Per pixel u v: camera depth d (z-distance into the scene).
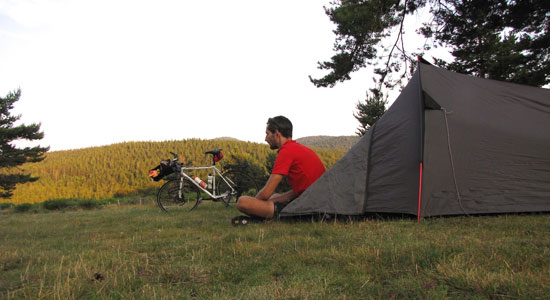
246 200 3.98
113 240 3.61
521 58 12.66
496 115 4.49
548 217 3.74
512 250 2.26
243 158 17.78
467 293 1.63
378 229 3.30
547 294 1.51
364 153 4.42
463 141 4.29
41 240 3.99
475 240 2.64
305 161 4.15
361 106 19.00
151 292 1.85
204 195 7.12
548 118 4.56
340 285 1.86
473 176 4.21
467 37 11.02
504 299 1.53
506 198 4.17
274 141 4.21
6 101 24.94
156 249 2.99
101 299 1.79
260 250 2.65
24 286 2.06
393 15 10.97
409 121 4.33
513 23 9.98
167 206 7.05
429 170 4.09
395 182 4.16
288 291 1.75
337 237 2.98
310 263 2.29
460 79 4.75
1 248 3.55
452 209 4.07
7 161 25.23
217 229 3.85
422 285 1.73
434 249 2.33
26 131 25.39
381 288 1.76
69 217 7.06
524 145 4.34
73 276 2.24
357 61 12.34
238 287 1.90
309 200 4.06
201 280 2.06
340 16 10.55
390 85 12.75
